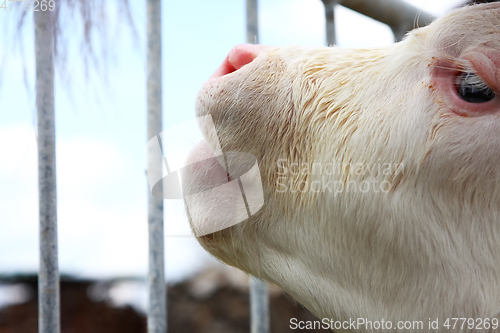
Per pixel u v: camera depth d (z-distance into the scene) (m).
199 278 2.52
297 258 0.84
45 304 0.93
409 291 0.79
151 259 0.96
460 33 0.74
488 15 0.73
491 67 0.72
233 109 0.81
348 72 0.82
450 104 0.75
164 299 0.97
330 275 0.82
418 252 0.78
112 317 2.74
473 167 0.75
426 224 0.77
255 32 1.09
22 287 2.76
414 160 0.76
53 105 0.92
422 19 0.88
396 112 0.77
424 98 0.76
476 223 0.76
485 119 0.74
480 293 0.76
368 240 0.79
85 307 2.75
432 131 0.75
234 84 0.82
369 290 0.81
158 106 0.96
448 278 0.77
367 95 0.80
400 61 0.79
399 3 1.05
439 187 0.76
